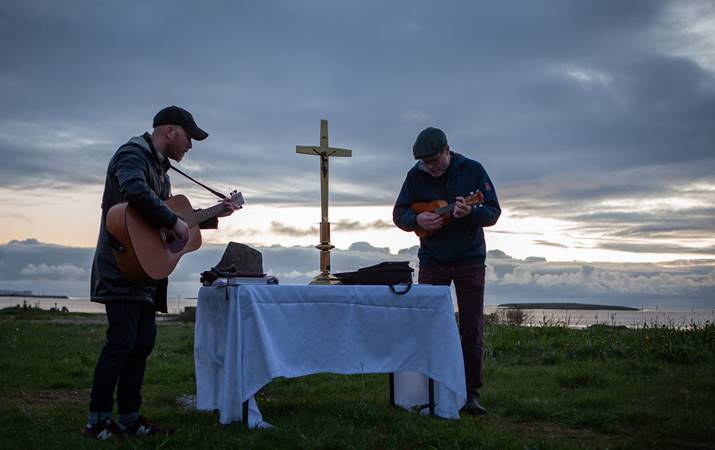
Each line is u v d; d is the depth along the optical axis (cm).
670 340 855
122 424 431
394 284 477
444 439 406
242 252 480
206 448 388
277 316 438
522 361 827
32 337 1196
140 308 431
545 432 459
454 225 545
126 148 429
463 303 542
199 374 509
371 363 464
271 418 470
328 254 621
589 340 884
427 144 529
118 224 409
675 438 437
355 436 407
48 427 452
